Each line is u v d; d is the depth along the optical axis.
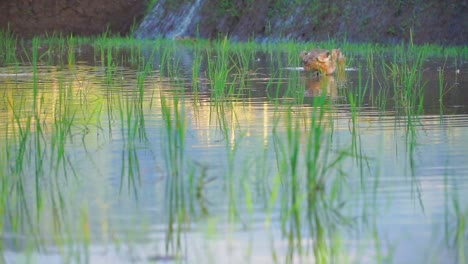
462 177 9.68
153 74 23.28
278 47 35.50
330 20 39.12
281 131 12.70
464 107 15.21
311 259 7.11
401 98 16.14
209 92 18.25
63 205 8.80
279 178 8.61
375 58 28.56
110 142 12.16
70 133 12.67
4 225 8.12
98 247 7.43
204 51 34.03
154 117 14.48
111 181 9.80
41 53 34.31
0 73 24.06
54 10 50.16
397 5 36.75
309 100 16.47
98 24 50.56
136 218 8.28
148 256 7.20
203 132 12.82
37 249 7.39
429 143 11.75
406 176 9.78
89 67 26.42
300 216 8.27
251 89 18.80
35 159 11.03
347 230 7.84
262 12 42.69
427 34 35.41
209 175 9.95
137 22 50.47
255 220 8.16
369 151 11.22
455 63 25.53
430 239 7.54
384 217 8.21
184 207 8.63
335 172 10.04
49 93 18.38
